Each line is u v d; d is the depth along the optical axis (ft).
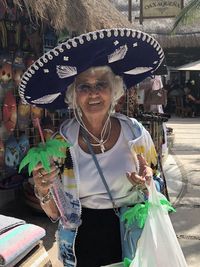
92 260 6.87
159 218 6.35
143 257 6.18
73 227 6.73
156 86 27.17
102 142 6.71
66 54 6.14
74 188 6.68
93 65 6.52
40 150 6.21
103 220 6.84
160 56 6.97
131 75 7.25
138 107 29.32
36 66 6.31
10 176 16.75
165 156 28.91
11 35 16.66
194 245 13.99
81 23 15.21
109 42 6.19
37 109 18.08
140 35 6.29
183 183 22.70
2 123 16.35
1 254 7.92
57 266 12.26
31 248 8.82
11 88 16.67
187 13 40.45
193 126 52.03
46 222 15.58
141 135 6.87
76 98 6.71
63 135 6.74
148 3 45.09
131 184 6.74
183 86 70.69
